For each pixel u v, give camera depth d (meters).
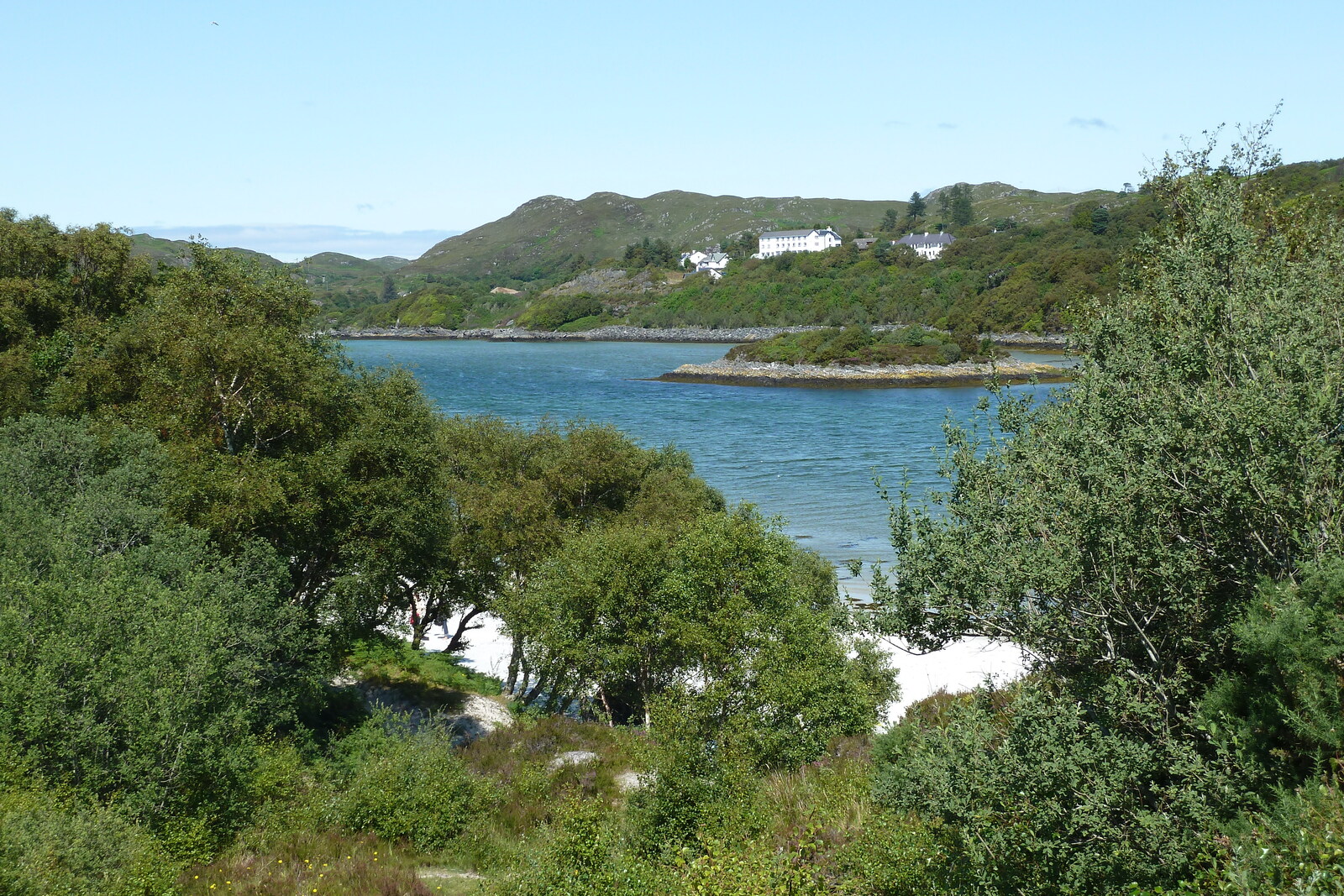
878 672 25.89
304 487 25.94
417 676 33.56
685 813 14.59
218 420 27.05
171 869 13.75
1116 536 8.09
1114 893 7.22
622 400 120.56
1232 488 7.76
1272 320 8.91
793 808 13.91
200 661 16.84
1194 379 9.48
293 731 22.55
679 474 44.16
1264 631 7.19
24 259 42.50
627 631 25.25
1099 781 7.36
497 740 23.25
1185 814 7.33
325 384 28.58
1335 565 7.11
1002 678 12.08
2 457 23.86
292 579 27.86
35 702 14.83
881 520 58.78
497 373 158.75
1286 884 6.27
